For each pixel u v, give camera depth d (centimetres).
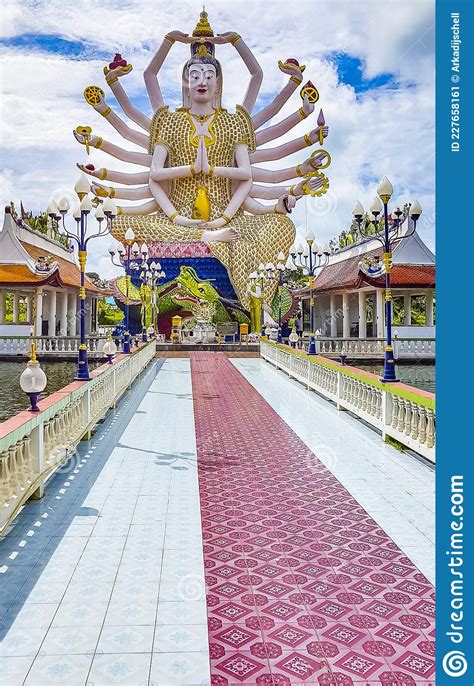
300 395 1544
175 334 3528
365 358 2792
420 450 809
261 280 3497
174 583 466
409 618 415
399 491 708
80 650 376
